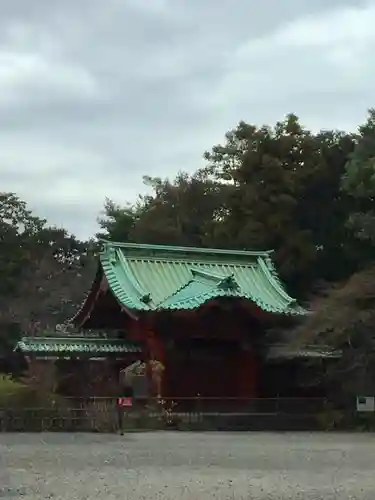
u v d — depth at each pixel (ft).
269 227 184.44
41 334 175.83
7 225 228.84
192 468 65.16
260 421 127.34
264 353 139.95
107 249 144.66
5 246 225.56
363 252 187.93
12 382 119.24
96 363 136.98
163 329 133.69
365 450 85.97
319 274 192.34
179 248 150.20
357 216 168.25
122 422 115.44
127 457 74.38
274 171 185.37
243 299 131.75
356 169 166.81
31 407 111.55
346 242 190.80
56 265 269.44
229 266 151.74
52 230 285.64
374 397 130.52
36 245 260.01
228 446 90.43
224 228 190.39
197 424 123.24
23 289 233.14
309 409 133.18
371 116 182.19
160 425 121.19
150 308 129.49
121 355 136.15
